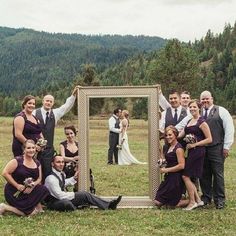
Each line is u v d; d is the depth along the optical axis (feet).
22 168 31.40
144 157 40.14
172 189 34.17
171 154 34.09
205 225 28.84
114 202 33.78
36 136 33.71
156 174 35.29
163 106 37.42
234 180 48.91
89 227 28.27
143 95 35.53
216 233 27.14
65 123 41.37
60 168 33.68
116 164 42.88
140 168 41.39
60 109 36.42
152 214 31.89
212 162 34.30
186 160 33.96
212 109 34.58
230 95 391.86
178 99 36.68
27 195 31.37
